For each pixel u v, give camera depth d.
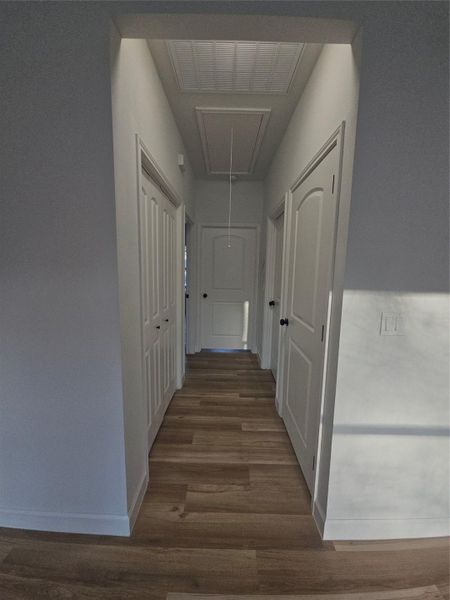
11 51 0.98
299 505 1.43
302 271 1.72
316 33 1.01
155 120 1.59
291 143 2.07
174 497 1.46
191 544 1.22
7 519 1.28
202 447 1.87
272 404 2.48
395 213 1.06
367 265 1.09
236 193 3.71
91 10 0.96
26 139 1.03
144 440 1.47
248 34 1.04
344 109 1.12
